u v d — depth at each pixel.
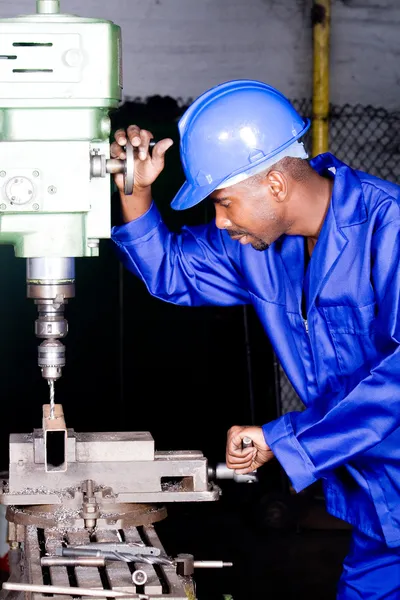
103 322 5.07
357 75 5.27
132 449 2.16
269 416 5.16
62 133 1.99
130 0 5.10
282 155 2.20
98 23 1.96
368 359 2.32
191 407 5.16
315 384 2.42
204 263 2.62
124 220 2.54
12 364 4.98
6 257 4.91
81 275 5.04
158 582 1.82
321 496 5.18
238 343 5.15
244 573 4.21
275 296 2.43
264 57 5.22
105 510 2.12
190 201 2.22
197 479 2.18
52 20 1.96
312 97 5.11
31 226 2.01
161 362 5.13
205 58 5.18
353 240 2.25
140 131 2.29
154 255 2.56
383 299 2.23
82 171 1.98
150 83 5.16
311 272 2.30
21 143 1.96
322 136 5.10
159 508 2.20
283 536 4.68
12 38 1.94
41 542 2.06
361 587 2.51
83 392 5.09
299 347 2.44
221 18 5.17
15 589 1.76
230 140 2.18
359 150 5.32
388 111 5.30
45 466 2.10
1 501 2.08
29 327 4.97
